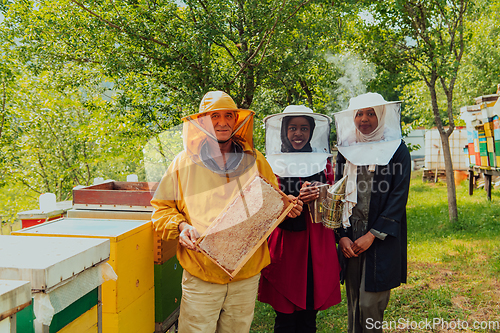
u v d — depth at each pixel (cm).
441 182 1155
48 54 644
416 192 1037
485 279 389
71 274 127
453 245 525
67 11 636
